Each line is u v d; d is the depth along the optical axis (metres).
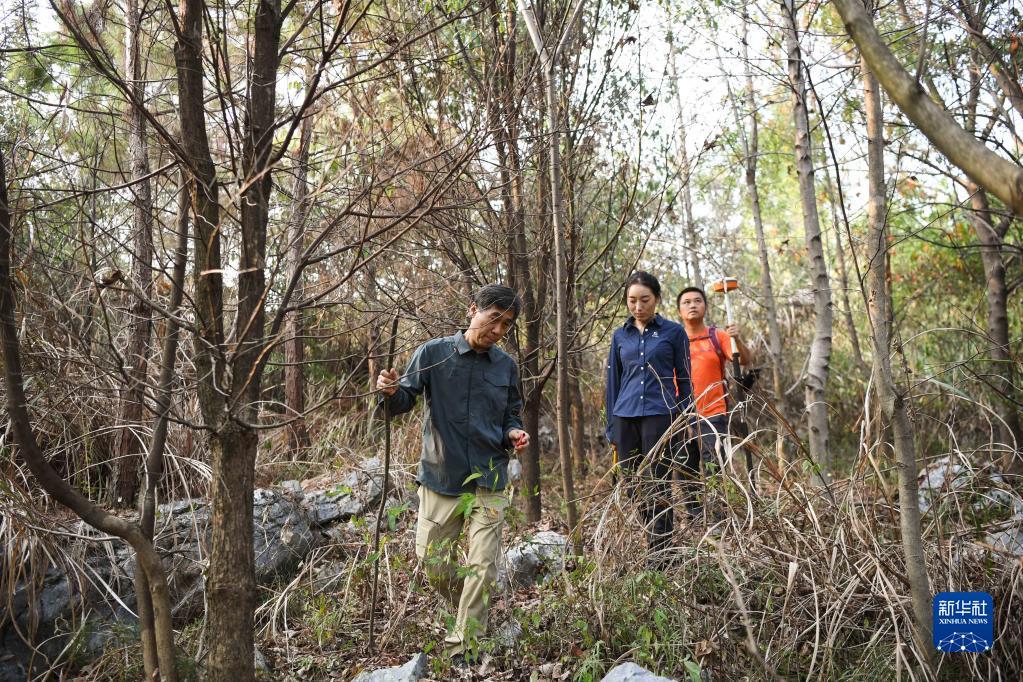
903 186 5.93
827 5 4.96
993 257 6.08
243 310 2.82
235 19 3.06
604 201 6.26
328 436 6.97
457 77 5.03
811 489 3.73
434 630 3.84
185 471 4.85
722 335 5.39
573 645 3.42
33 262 2.88
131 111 3.21
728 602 3.23
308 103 2.74
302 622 4.07
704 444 4.44
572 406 7.71
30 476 4.12
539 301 5.57
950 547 3.32
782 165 9.61
